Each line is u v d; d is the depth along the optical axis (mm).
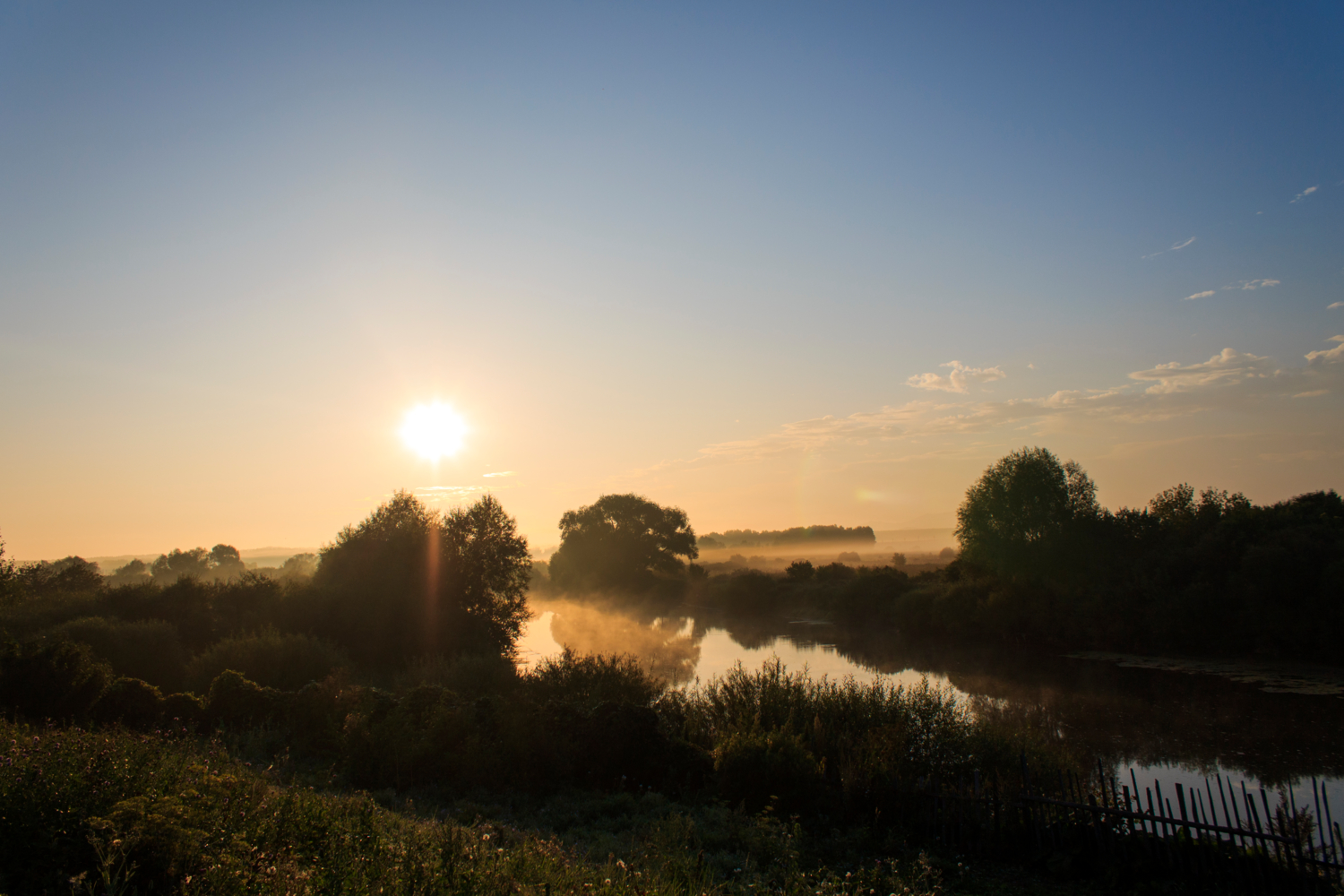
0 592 29578
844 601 56719
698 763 12555
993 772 12117
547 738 12562
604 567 76000
